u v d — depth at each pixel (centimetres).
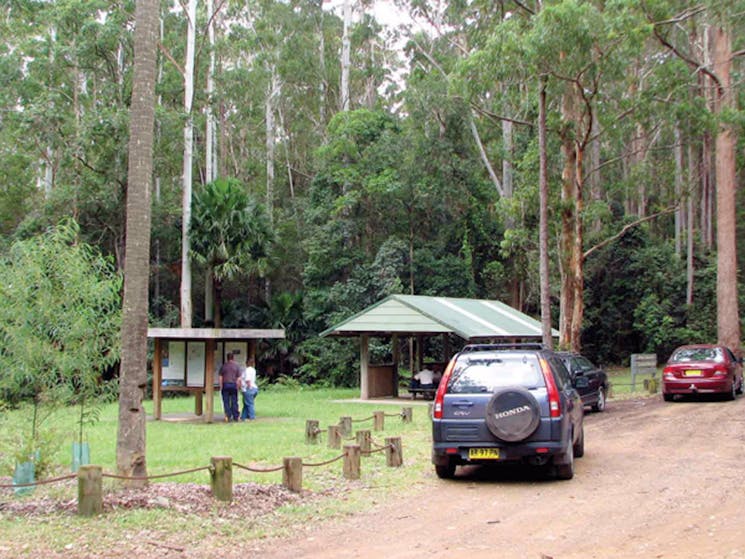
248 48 4347
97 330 1008
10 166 3725
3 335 953
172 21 4056
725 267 3058
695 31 3309
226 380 1936
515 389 956
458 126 3788
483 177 4244
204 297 4438
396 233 3928
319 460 1204
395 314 2511
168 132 3459
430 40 4062
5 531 731
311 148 5078
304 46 4697
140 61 936
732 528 732
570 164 2483
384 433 1562
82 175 3425
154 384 2023
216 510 814
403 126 4084
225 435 1581
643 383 2855
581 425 1199
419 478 1047
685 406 2036
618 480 1006
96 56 3491
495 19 2733
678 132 3312
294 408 2308
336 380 3688
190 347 2039
